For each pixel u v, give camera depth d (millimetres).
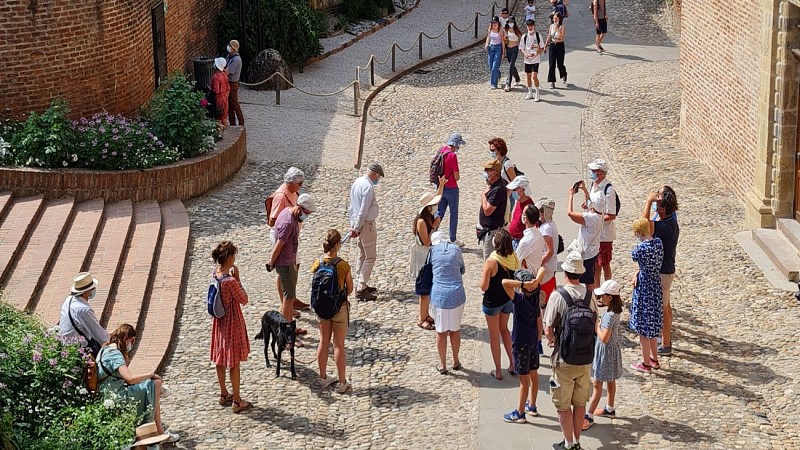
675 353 13047
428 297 13617
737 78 17719
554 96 24500
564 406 10750
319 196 18297
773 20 15742
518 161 20078
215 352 11648
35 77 17250
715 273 15242
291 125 22062
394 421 11680
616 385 12328
